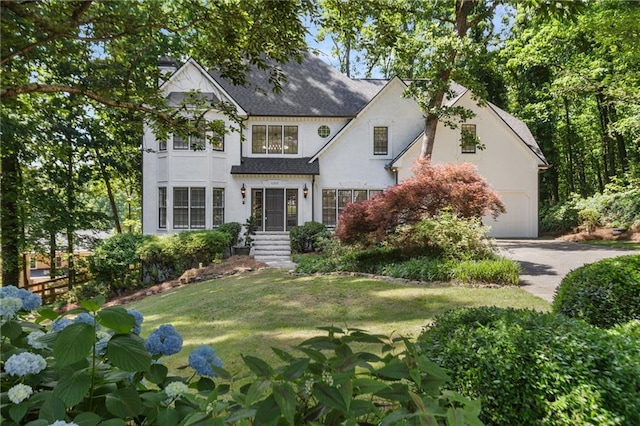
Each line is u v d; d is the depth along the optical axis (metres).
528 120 26.06
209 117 16.78
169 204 17.20
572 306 4.95
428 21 16.81
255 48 6.00
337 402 1.33
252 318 7.19
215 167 17.61
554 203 28.02
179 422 1.63
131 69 6.35
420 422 1.32
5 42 4.73
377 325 6.27
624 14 11.95
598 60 17.28
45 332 2.09
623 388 2.35
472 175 11.44
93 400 1.76
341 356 1.75
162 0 5.59
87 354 1.53
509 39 20.06
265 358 5.11
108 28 5.13
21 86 5.19
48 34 5.09
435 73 15.63
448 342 3.07
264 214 18.20
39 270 25.69
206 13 5.46
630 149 24.09
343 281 9.62
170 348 1.84
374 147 18.94
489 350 2.78
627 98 15.08
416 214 11.30
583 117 25.03
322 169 18.58
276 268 13.10
